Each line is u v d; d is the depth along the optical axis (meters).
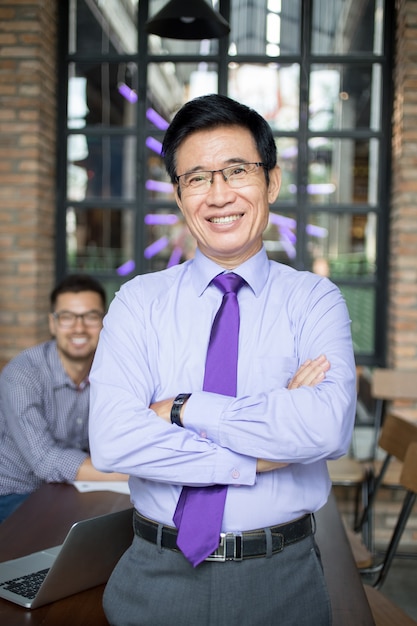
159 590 1.39
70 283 2.79
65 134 4.80
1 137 4.46
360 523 3.84
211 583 1.36
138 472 1.41
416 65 4.36
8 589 1.78
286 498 1.40
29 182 4.46
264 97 4.70
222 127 1.48
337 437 1.37
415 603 3.68
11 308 4.52
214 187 1.48
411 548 4.36
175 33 3.60
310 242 4.76
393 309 4.55
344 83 4.68
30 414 2.71
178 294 1.56
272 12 4.66
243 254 1.53
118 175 4.81
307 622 1.41
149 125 4.77
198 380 1.50
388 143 4.68
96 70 4.76
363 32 4.66
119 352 1.52
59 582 1.73
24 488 2.79
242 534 1.37
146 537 1.43
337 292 1.58
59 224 4.84
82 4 4.73
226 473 1.37
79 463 2.62
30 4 4.39
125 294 1.58
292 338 1.52
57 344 2.85
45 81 4.54
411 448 2.53
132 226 4.83
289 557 1.40
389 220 4.70
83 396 2.87
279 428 1.36
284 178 4.75
